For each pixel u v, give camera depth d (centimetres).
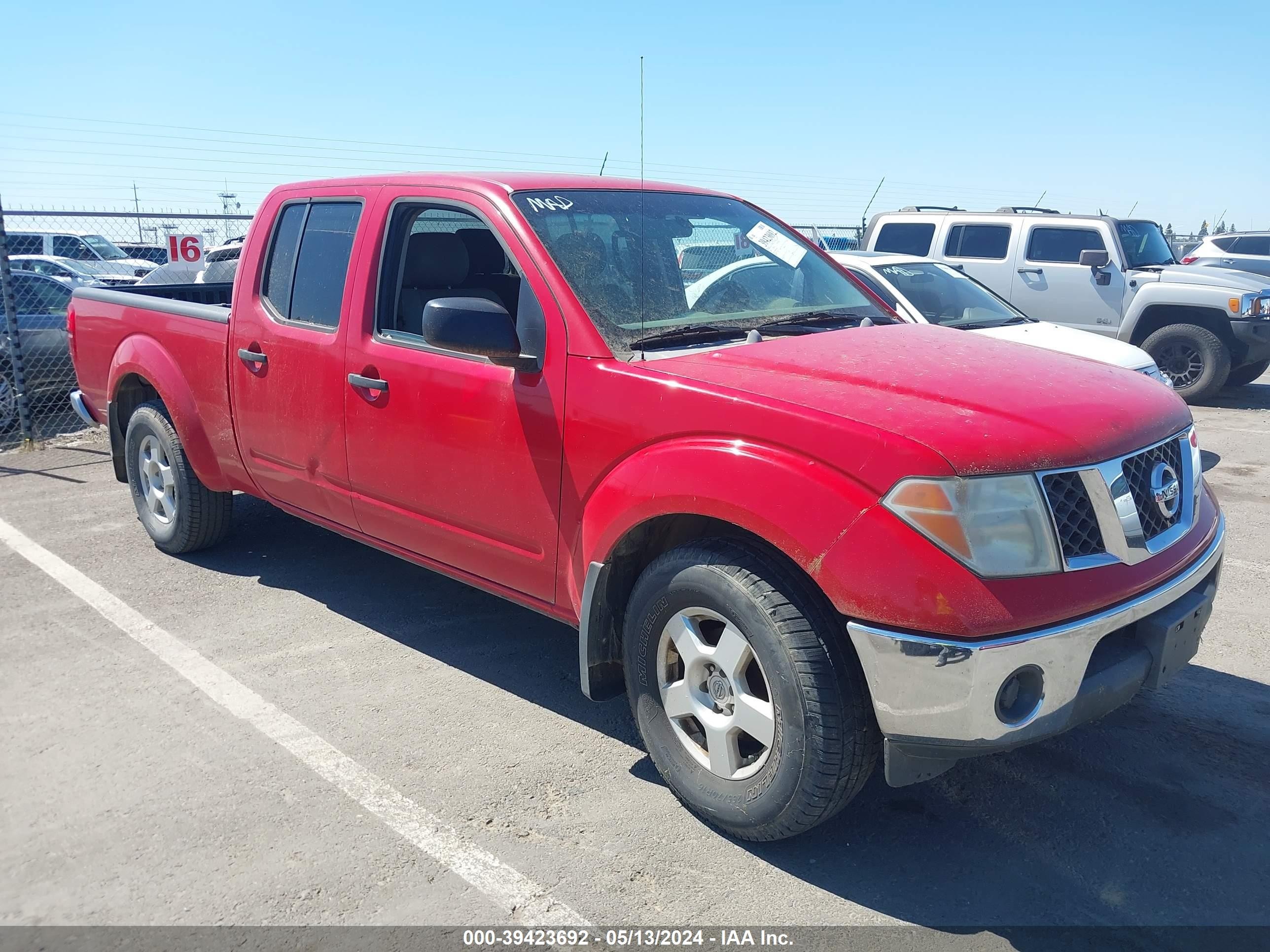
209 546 552
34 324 930
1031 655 245
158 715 371
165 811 309
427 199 383
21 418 855
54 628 452
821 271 427
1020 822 304
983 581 245
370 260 395
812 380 288
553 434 323
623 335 325
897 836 297
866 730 264
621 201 391
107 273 1823
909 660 245
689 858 287
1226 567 539
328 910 263
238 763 337
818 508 256
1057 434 262
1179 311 1103
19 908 264
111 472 760
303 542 580
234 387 463
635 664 311
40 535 595
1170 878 278
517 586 356
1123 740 353
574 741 355
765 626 265
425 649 433
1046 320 1155
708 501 276
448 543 375
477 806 312
